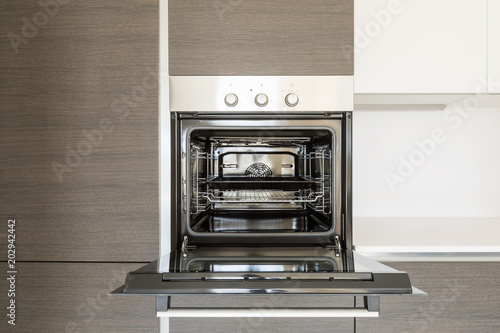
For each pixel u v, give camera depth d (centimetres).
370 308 90
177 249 117
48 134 117
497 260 116
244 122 120
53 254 116
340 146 120
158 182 117
